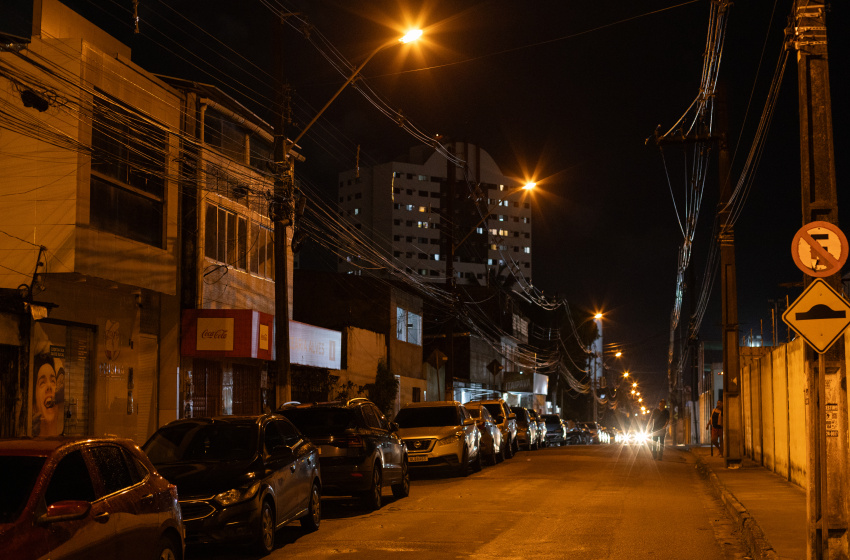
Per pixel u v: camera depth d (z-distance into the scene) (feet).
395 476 52.95
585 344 284.20
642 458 96.78
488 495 55.57
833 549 29.89
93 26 66.69
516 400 226.99
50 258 54.54
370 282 132.77
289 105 61.26
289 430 40.37
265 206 87.45
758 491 53.36
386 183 450.30
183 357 72.54
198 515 31.78
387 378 115.65
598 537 38.06
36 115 55.31
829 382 30.96
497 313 220.02
